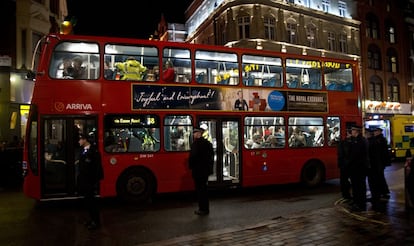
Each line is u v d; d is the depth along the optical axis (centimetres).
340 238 638
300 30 3303
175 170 1108
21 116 2114
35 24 2259
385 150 1016
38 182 991
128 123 1070
